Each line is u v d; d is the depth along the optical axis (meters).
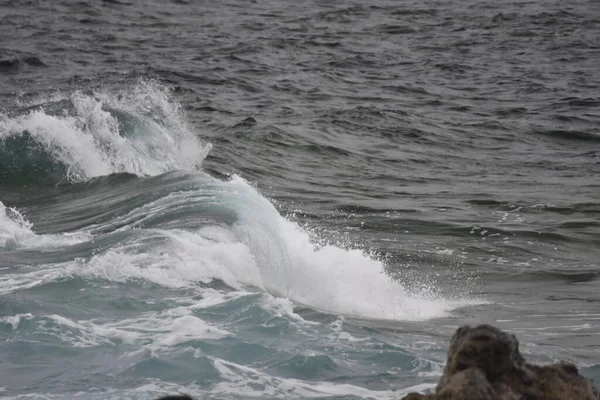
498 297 46.56
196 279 40.59
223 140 80.44
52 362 31.48
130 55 125.00
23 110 72.44
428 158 82.38
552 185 73.75
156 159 70.00
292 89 109.06
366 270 46.75
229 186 51.88
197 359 31.98
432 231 59.31
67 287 38.38
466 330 25.23
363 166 78.12
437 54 138.12
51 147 66.12
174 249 42.75
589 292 47.81
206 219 46.84
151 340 33.56
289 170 74.94
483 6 185.88
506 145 88.81
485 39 151.62
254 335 34.72
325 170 76.12
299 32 152.88
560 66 132.75
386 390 30.59
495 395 23.88
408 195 69.12
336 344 34.59
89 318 35.50
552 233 59.75
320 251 47.00
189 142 76.88
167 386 29.86
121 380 30.19
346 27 159.38
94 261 40.91
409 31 157.25
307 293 43.97
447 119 97.88
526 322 41.75
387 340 35.84
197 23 158.50
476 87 116.75
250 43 139.75
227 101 99.19
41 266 41.41
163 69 114.56
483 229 60.00
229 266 42.53
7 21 149.38
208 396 29.34
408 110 100.81
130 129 71.19
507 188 72.44
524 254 55.59
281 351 33.34
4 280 39.19
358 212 63.25
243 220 47.00
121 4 173.88
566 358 35.56
